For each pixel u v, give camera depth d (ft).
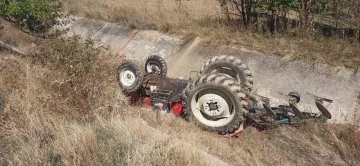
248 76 27.96
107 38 45.57
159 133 18.93
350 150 19.69
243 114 23.13
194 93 24.21
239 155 19.08
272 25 36.01
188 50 37.52
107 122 18.40
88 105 19.95
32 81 20.83
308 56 29.81
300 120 23.08
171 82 28.76
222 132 23.70
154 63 33.06
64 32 38.40
